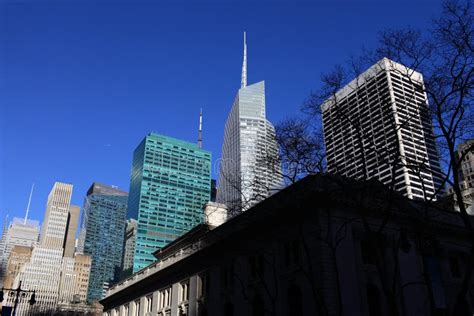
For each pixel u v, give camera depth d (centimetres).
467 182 4866
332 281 3008
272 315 3002
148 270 5950
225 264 4231
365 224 2598
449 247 3753
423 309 3234
